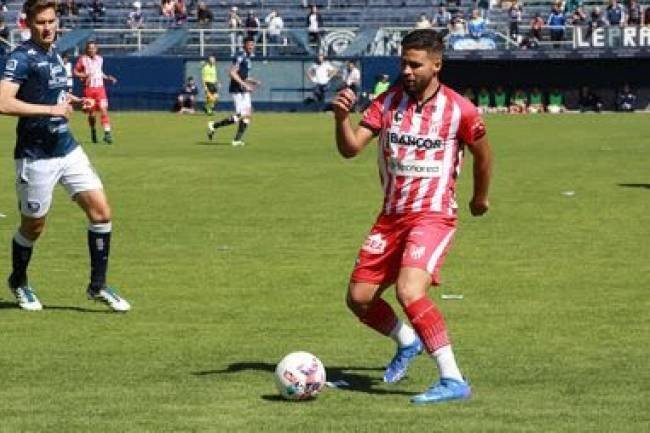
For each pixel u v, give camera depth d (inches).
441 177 832.3
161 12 5251.0
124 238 1590.8
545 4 5221.5
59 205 1914.4
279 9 5295.3
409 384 869.2
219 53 4849.9
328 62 4753.9
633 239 1568.7
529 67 4785.9
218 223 1729.8
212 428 759.1
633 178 2315.5
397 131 831.1
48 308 1153.4
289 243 1551.4
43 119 1101.1
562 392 845.2
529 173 2411.4
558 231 1641.2
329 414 789.2
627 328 1058.7
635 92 4771.2
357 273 848.3
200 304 1171.3
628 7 4972.9
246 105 3186.5
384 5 5226.4
